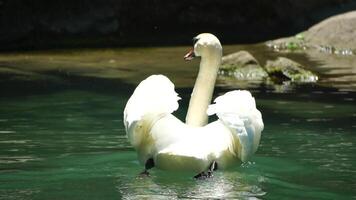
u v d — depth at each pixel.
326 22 25.14
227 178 8.91
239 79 18.48
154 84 9.05
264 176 9.09
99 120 12.77
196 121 10.13
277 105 14.45
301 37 25.44
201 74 10.33
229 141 9.14
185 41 28.31
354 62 21.38
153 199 7.93
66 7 30.83
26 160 9.90
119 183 8.67
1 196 8.08
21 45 27.02
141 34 30.86
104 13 31.47
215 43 10.27
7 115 13.14
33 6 30.19
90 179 8.88
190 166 8.77
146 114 8.84
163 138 8.91
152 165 9.20
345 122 12.70
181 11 33.22
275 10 31.95
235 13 33.06
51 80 17.73
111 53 24.39
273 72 18.61
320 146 10.88
